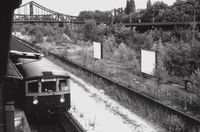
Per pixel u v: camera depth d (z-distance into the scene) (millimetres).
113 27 38594
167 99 13742
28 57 10320
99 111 12805
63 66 25328
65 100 11188
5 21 4047
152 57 17719
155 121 11289
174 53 17562
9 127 6629
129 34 32219
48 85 10953
